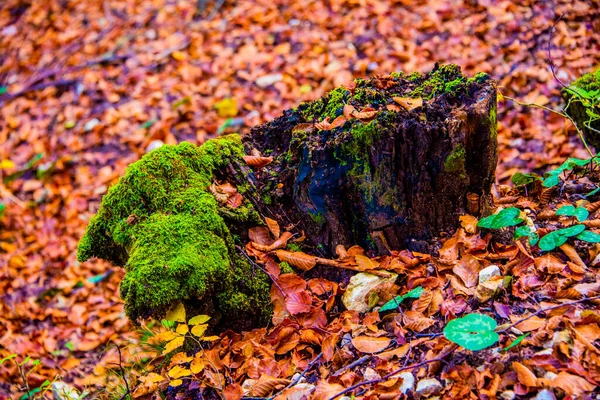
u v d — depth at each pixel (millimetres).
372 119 2145
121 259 2389
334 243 2328
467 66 4953
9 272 4547
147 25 6148
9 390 3693
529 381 1623
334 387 1831
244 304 2191
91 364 3771
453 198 2217
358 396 1802
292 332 2131
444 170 2127
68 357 3863
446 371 1740
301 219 2377
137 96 5461
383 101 2285
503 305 1908
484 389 1653
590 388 1580
